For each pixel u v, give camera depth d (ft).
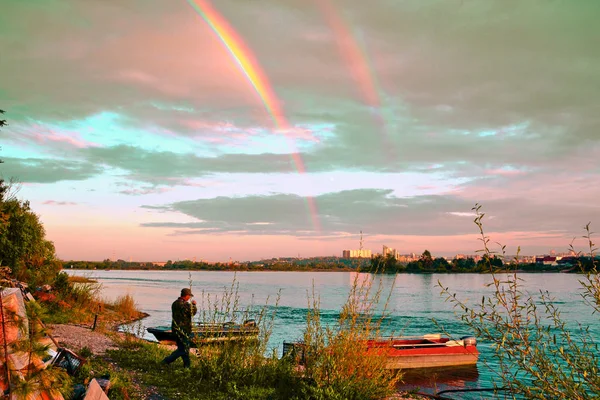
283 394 30.27
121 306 116.06
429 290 269.64
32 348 11.79
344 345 31.17
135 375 34.68
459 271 622.13
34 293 77.87
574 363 14.47
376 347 31.99
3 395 11.41
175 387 31.96
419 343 74.13
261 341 36.40
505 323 14.83
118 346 48.52
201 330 39.45
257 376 33.30
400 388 54.49
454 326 108.78
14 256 80.12
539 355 14.39
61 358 29.37
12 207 80.74
